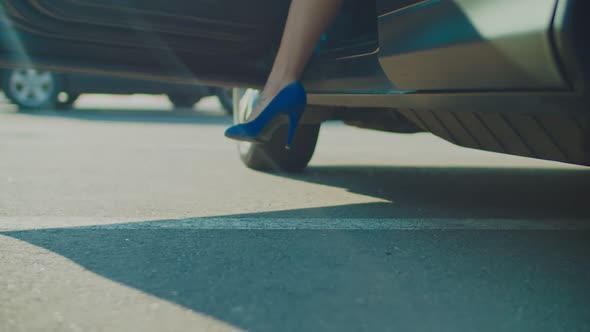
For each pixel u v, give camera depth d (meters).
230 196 2.53
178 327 1.15
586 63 1.23
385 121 2.62
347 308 1.25
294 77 2.11
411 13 1.61
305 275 1.46
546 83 1.30
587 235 1.90
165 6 2.12
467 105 1.58
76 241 1.75
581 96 1.27
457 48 1.46
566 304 1.28
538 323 1.18
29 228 1.90
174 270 1.49
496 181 3.07
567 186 2.92
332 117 2.67
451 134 2.05
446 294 1.34
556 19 1.21
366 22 2.23
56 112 7.96
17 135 4.88
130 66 2.33
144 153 3.97
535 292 1.36
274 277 1.44
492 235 1.88
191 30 2.24
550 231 1.95
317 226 1.98
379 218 2.12
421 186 2.86
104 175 3.03
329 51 2.19
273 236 1.84
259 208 2.29
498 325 1.17
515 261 1.59
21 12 2.00
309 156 3.20
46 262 1.54
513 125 1.70
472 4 1.42
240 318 1.20
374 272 1.49
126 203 2.34
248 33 2.32
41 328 1.14
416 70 1.64
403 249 1.70
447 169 3.54
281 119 2.14
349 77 2.02
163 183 2.83
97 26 2.17
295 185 2.84
